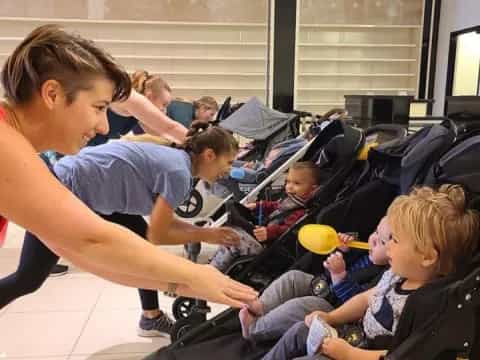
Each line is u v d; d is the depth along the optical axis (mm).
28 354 1884
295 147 2418
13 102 807
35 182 704
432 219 1013
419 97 5230
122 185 1559
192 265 844
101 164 1552
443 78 4938
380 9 5199
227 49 5270
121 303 2363
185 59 5250
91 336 2033
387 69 5391
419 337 852
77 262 970
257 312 1420
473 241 1011
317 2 5133
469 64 4641
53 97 790
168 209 1558
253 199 2324
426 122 3088
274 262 1776
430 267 1029
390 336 1073
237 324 1470
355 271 1436
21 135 756
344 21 5199
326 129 1959
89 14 5027
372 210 1501
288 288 1465
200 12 5160
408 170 1315
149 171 1549
